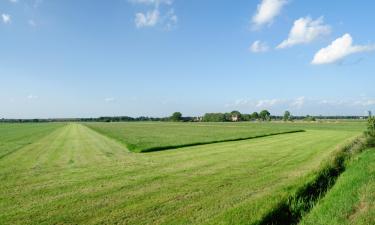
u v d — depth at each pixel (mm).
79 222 8711
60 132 63438
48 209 9859
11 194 11719
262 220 7918
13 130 75688
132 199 10883
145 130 72750
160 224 8477
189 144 31656
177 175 15141
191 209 9695
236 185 12828
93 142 36938
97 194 11625
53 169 17344
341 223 7914
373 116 25719
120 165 18578
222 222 7859
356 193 10375
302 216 8719
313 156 22156
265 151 25578
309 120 191375
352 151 21031
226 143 33969
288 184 12688
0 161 20688
